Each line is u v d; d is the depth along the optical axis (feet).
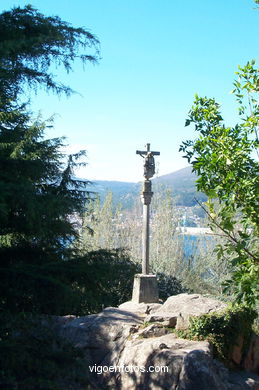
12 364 22.16
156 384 22.94
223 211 17.66
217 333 25.82
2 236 33.50
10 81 36.24
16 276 28.50
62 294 28.94
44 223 31.09
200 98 20.61
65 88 39.93
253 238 17.24
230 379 23.72
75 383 23.08
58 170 37.27
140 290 36.81
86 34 38.01
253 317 28.17
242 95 19.35
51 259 34.60
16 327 25.02
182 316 27.61
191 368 22.11
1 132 32.89
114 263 35.22
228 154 17.95
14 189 27.71
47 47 37.50
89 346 27.53
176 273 54.34
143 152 38.81
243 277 17.01
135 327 28.09
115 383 24.89
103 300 32.99
